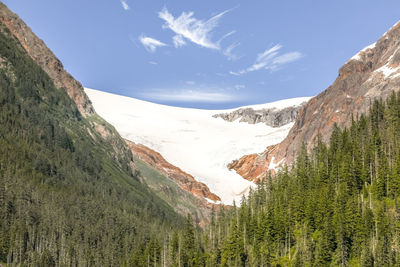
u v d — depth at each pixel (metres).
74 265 132.25
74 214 151.88
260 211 130.62
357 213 109.12
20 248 128.62
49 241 136.25
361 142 141.25
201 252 126.06
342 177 125.31
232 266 115.06
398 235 101.81
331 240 107.25
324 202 116.69
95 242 144.75
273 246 116.19
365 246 102.69
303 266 106.19
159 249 133.75
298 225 119.44
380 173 119.38
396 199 113.25
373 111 151.75
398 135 133.38
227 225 135.62
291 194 130.00
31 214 140.00
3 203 138.62
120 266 135.00
